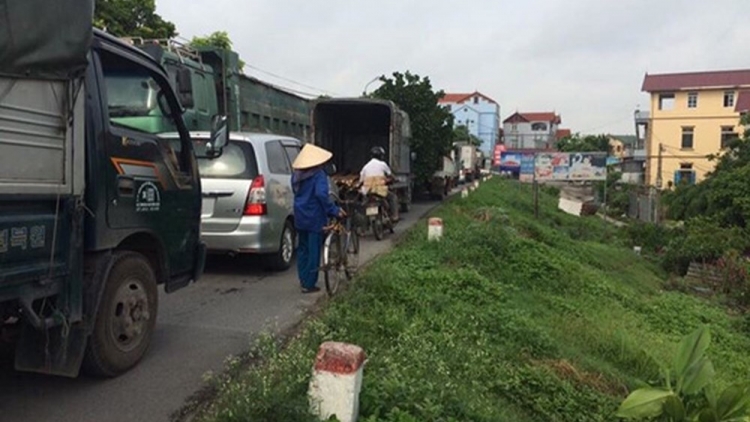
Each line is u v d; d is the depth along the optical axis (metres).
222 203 8.11
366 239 12.57
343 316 6.12
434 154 22.44
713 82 46.56
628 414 4.70
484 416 4.27
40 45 3.54
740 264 16.83
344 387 3.57
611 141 84.06
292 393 3.79
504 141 104.62
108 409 4.14
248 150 8.36
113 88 4.79
